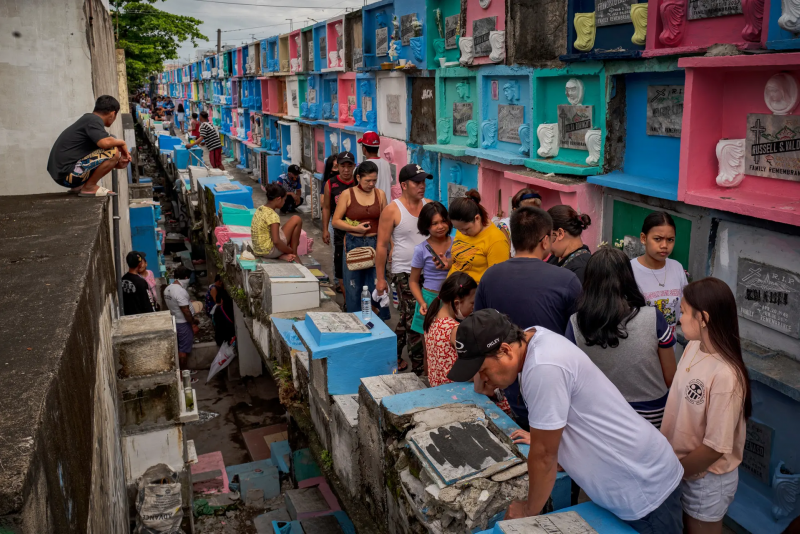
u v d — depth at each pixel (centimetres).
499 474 321
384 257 663
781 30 446
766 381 446
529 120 804
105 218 639
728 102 518
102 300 515
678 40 552
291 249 899
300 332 561
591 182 659
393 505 393
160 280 1343
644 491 259
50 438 199
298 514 664
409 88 1168
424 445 341
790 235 457
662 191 558
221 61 3459
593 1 683
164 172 2933
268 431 947
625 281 332
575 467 266
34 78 752
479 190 938
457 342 265
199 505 734
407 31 1114
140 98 5775
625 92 653
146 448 593
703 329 299
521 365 265
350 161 891
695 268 549
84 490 265
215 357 1129
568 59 675
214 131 2194
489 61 862
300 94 1964
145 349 579
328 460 530
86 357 331
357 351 521
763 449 472
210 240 1419
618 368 333
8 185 764
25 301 316
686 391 303
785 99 462
